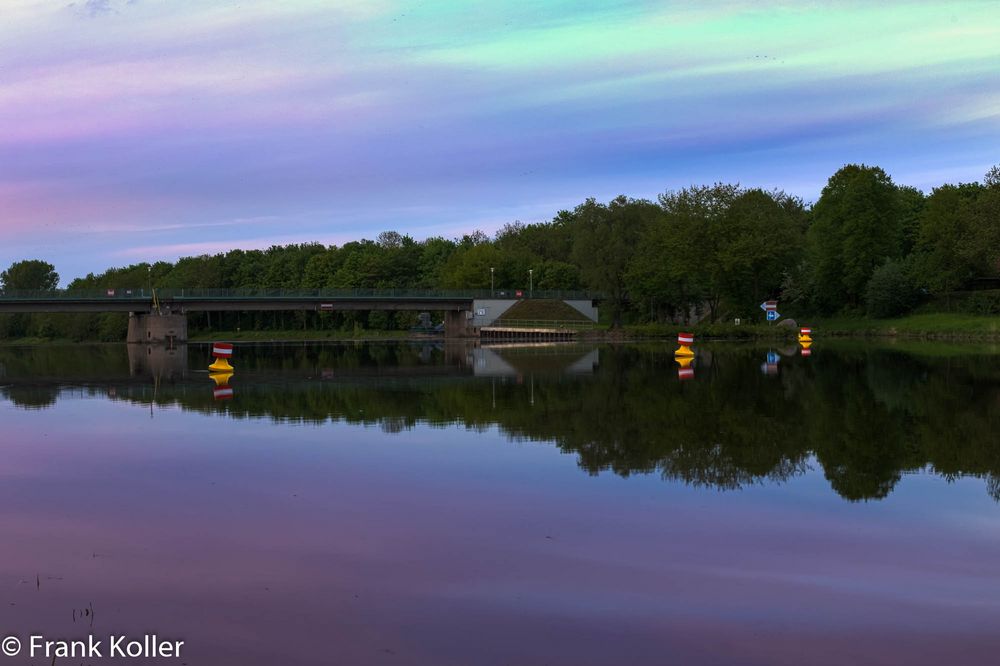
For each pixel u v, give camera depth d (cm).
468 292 15162
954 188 13150
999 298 10312
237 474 2416
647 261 12000
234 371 6756
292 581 1522
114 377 6241
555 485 2211
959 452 2600
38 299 12750
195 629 1328
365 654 1229
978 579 1508
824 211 12350
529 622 1334
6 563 1647
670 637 1276
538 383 4997
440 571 1562
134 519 1952
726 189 11244
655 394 4206
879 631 1293
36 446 2969
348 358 8650
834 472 2344
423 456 2638
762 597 1430
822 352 7506
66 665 1215
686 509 1966
